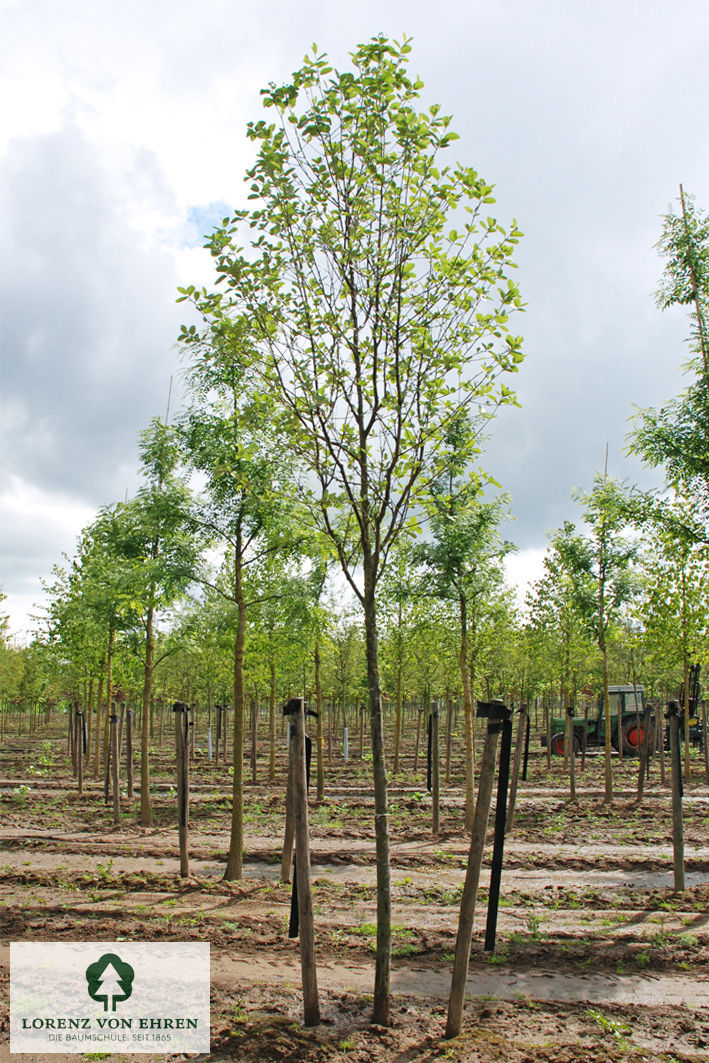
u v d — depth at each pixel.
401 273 6.13
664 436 12.36
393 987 7.04
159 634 18.34
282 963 7.54
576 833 14.74
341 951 7.93
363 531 6.36
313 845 13.99
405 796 20.22
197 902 9.95
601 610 17.34
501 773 7.43
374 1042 5.69
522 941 8.27
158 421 13.56
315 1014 6.06
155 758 31.09
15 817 16.89
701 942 8.22
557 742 29.83
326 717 48.22
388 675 26.80
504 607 17.00
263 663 21.31
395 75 5.88
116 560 14.40
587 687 28.69
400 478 6.75
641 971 7.47
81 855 13.23
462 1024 6.14
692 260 12.38
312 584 13.40
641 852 13.17
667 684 30.09
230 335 6.36
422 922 9.27
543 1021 6.27
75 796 19.94
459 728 42.91
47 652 23.50
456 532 13.45
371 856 12.95
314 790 21.22
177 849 13.65
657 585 18.31
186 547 11.80
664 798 18.81
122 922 8.84
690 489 12.96
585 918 9.39
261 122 6.07
